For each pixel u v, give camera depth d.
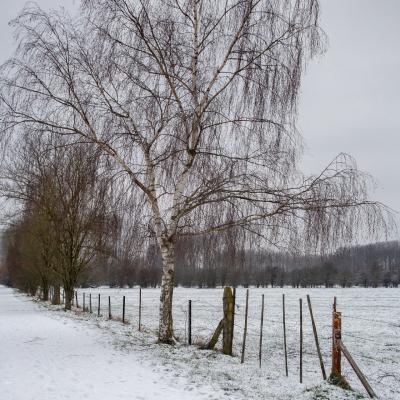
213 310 32.97
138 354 12.02
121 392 8.27
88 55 13.34
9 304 39.53
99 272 31.31
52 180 27.02
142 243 13.67
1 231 48.34
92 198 13.91
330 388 8.54
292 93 12.28
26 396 7.85
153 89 13.32
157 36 13.09
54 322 20.62
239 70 12.73
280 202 11.84
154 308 36.03
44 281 43.75
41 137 13.56
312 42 12.31
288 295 61.69
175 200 13.45
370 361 13.84
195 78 13.24
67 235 29.67
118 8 12.85
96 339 14.84
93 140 13.23
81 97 13.45
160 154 13.37
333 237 11.16
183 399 7.93
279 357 14.06
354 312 33.06
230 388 8.83
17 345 13.67
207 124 12.94
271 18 12.45
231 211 12.44
